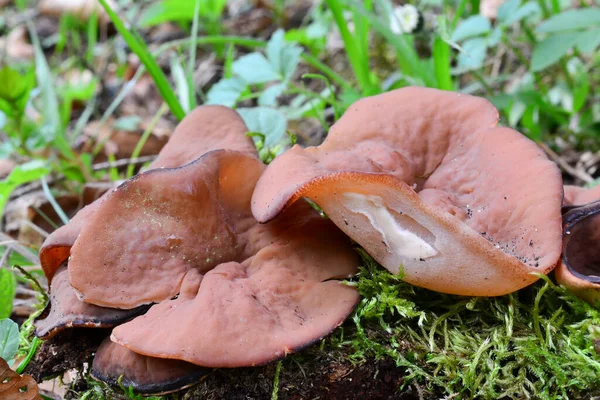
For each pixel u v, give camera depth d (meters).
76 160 0.47
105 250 0.29
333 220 0.29
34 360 0.31
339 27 0.42
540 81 0.46
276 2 0.70
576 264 0.30
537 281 0.30
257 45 0.48
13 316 0.38
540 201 0.29
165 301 0.29
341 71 0.59
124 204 0.29
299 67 0.61
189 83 0.43
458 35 0.42
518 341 0.29
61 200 0.46
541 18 0.51
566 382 0.29
